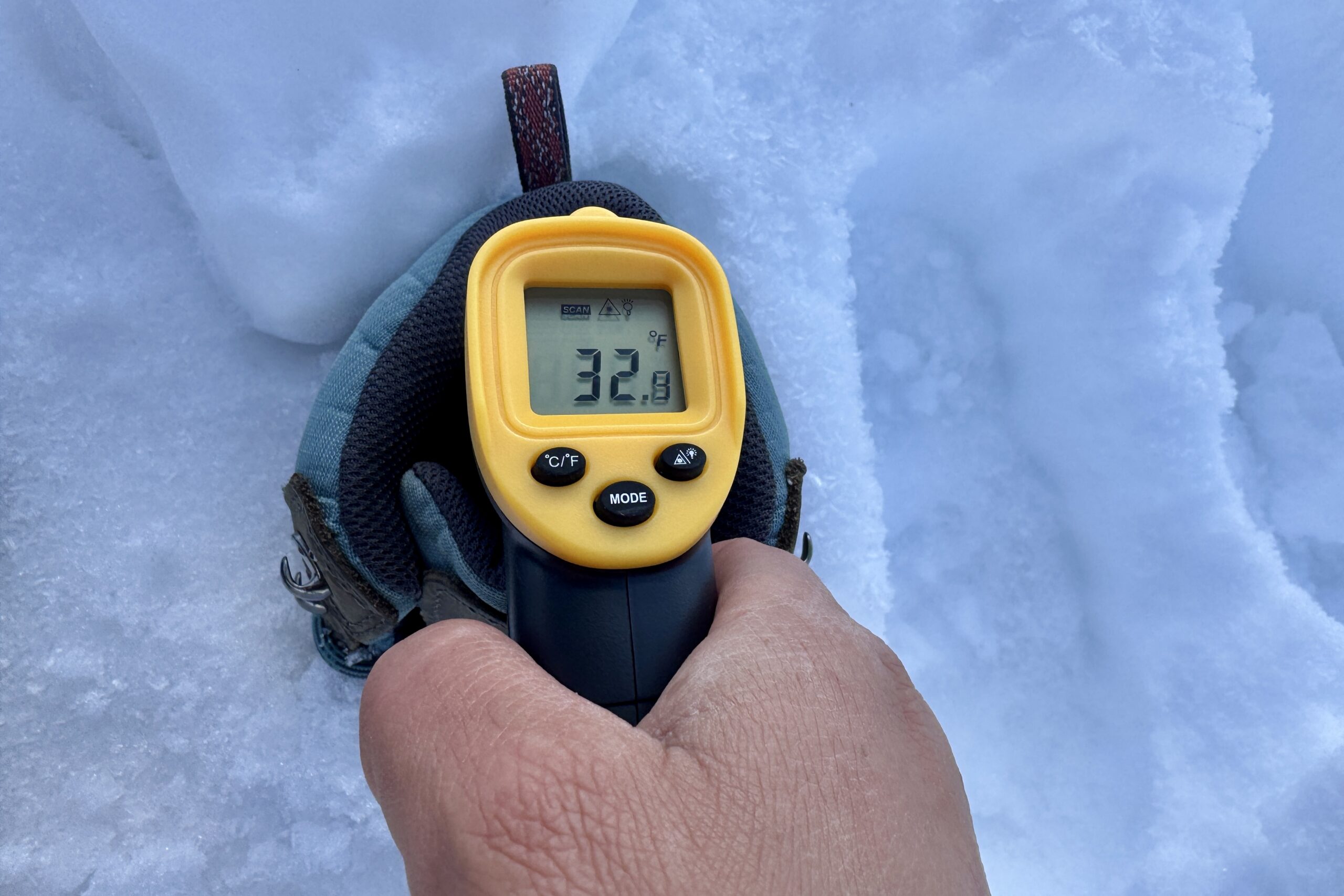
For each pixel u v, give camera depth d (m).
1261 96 0.29
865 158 0.29
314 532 0.20
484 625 0.15
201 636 0.25
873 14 0.28
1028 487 0.32
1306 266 0.32
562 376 0.18
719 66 0.28
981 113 0.30
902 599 0.32
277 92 0.23
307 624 0.26
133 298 0.25
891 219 0.32
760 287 0.28
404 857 0.13
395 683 0.14
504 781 0.12
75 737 0.24
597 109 0.27
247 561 0.26
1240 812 0.30
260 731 0.25
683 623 0.16
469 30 0.24
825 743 0.13
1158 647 0.31
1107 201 0.30
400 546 0.21
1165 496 0.30
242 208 0.23
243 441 0.26
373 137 0.24
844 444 0.28
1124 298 0.30
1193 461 0.30
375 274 0.25
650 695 0.16
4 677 0.24
